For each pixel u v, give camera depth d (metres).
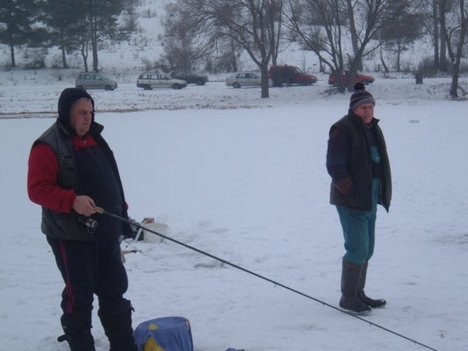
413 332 5.41
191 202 12.49
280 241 9.04
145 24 82.44
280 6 50.03
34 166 4.32
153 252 8.53
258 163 17.14
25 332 5.59
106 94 50.41
